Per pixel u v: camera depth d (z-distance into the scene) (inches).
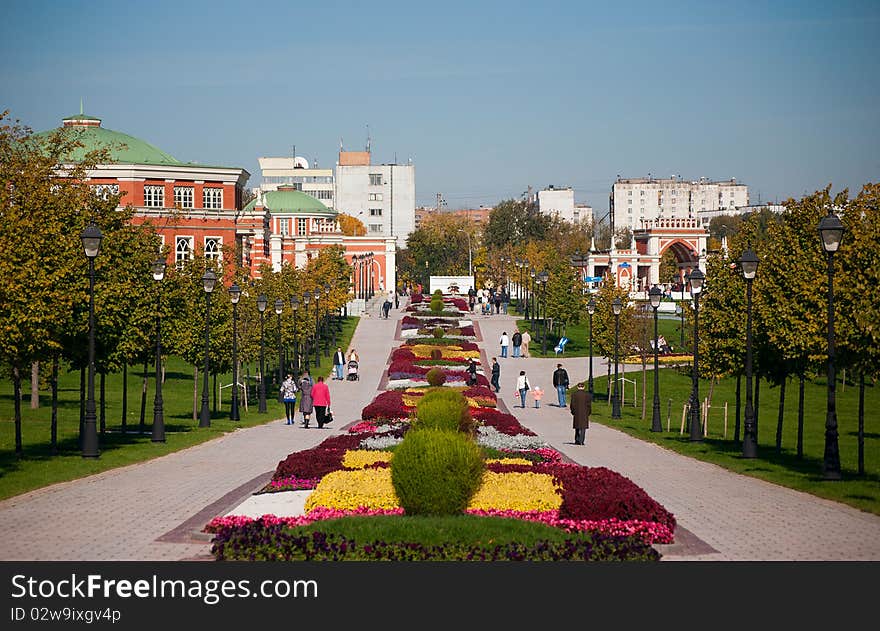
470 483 733.9
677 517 822.5
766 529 770.2
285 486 936.3
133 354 1425.9
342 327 3922.2
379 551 638.5
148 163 3253.0
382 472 926.4
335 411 2032.5
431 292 5590.6
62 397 2091.5
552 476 895.7
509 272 5182.1
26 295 1096.8
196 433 1549.0
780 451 1375.5
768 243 1395.2
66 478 1013.2
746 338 1382.9
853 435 1705.2
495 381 2503.7
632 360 2918.3
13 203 1237.7
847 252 1135.0
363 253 5433.1
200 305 1865.2
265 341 2524.6
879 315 1029.8
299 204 5807.1
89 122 3361.2
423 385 2354.8
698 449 1396.4
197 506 855.1
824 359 1127.0
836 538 734.5
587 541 667.4
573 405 1465.3
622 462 1238.9
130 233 1440.7
